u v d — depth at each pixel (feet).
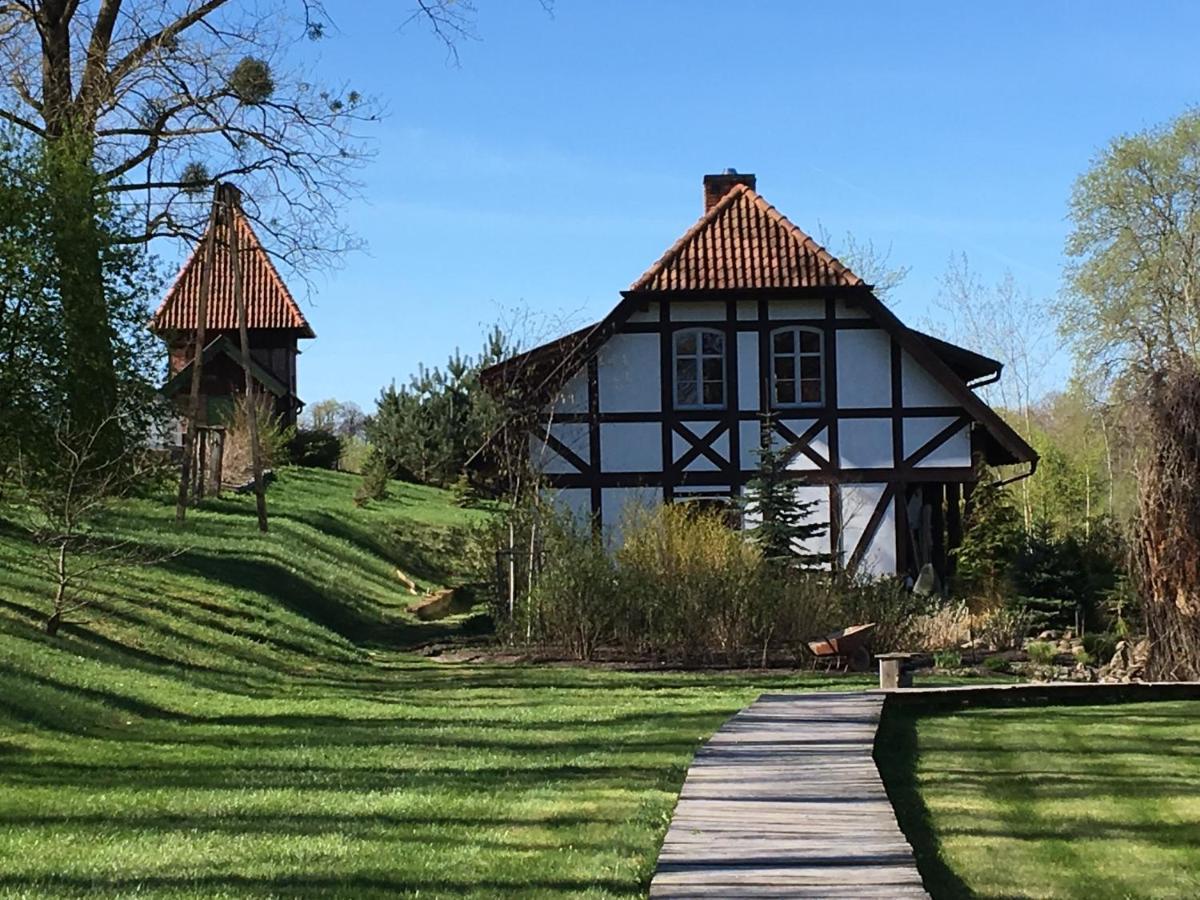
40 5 82.64
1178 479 52.70
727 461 93.25
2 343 63.87
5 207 64.69
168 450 82.17
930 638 72.08
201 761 35.94
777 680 58.70
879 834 26.43
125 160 86.63
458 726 43.01
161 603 61.93
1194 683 50.03
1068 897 24.23
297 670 58.34
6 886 23.00
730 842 25.85
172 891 22.77
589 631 66.90
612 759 35.78
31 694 41.32
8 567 60.49
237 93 87.71
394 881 23.53
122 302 70.64
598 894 22.62
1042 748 39.09
